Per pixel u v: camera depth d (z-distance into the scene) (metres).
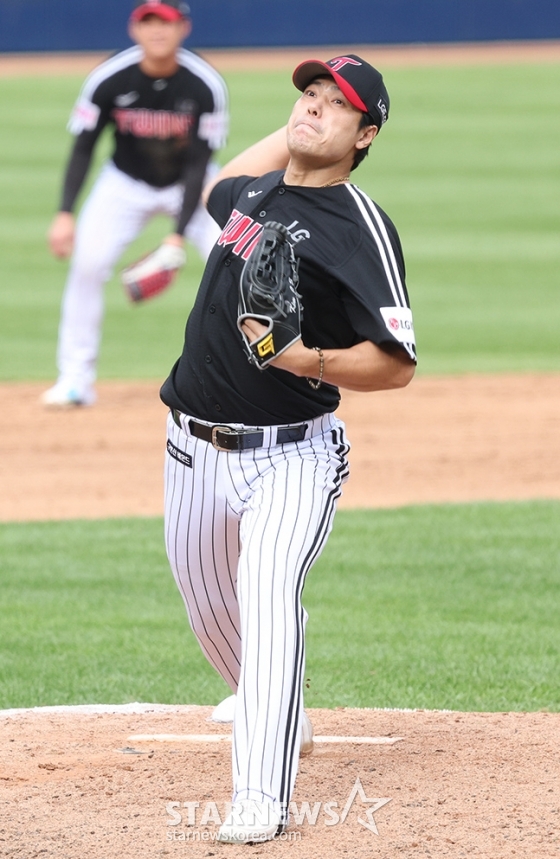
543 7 150.00
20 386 40.12
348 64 12.39
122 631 20.94
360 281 12.18
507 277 56.00
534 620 21.27
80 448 33.56
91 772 13.88
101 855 11.43
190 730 15.76
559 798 12.72
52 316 49.91
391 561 24.52
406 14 148.75
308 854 11.35
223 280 12.67
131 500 29.20
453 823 12.07
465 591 22.77
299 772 13.72
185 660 19.55
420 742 14.88
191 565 13.37
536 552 24.97
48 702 17.64
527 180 80.44
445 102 115.31
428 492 29.58
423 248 61.56
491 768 13.74
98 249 36.59
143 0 34.12
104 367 42.78
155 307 52.97
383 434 34.88
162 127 35.19
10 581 23.41
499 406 37.56
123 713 16.70
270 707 11.61
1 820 12.30
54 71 133.25
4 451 33.16
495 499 28.89
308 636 20.47
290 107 107.44
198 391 12.76
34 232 65.62
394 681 18.39
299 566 12.08
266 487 12.49
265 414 12.57
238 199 13.55
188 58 34.91
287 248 11.88
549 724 15.71
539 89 122.62
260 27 147.12
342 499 29.06
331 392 12.92
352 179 80.19
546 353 43.94
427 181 79.94
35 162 86.38
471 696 17.78
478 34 150.25
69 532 26.59
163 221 71.50
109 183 36.44
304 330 12.66
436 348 44.62
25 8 141.75
